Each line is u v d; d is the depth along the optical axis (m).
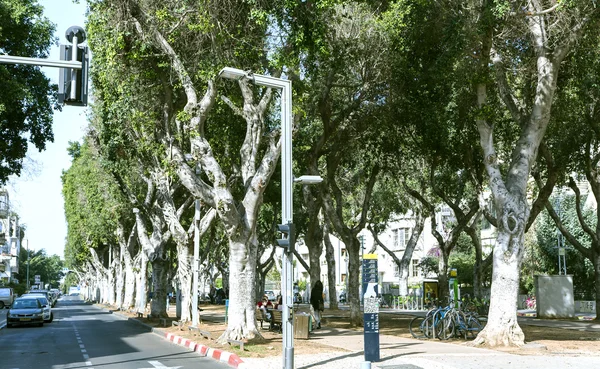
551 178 24.02
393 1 20.70
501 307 17.59
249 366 13.46
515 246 17.81
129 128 25.28
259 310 25.19
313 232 29.84
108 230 51.50
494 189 18.31
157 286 31.67
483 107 18.69
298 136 25.56
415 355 14.72
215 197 18.12
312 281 31.25
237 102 20.30
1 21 22.62
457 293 21.94
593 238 28.64
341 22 21.05
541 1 17.56
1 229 79.31
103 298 78.88
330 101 24.06
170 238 32.25
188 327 23.73
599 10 17.12
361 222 25.81
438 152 24.48
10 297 62.22
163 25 18.08
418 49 21.06
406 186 29.75
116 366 14.66
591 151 31.02
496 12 16.55
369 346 14.00
